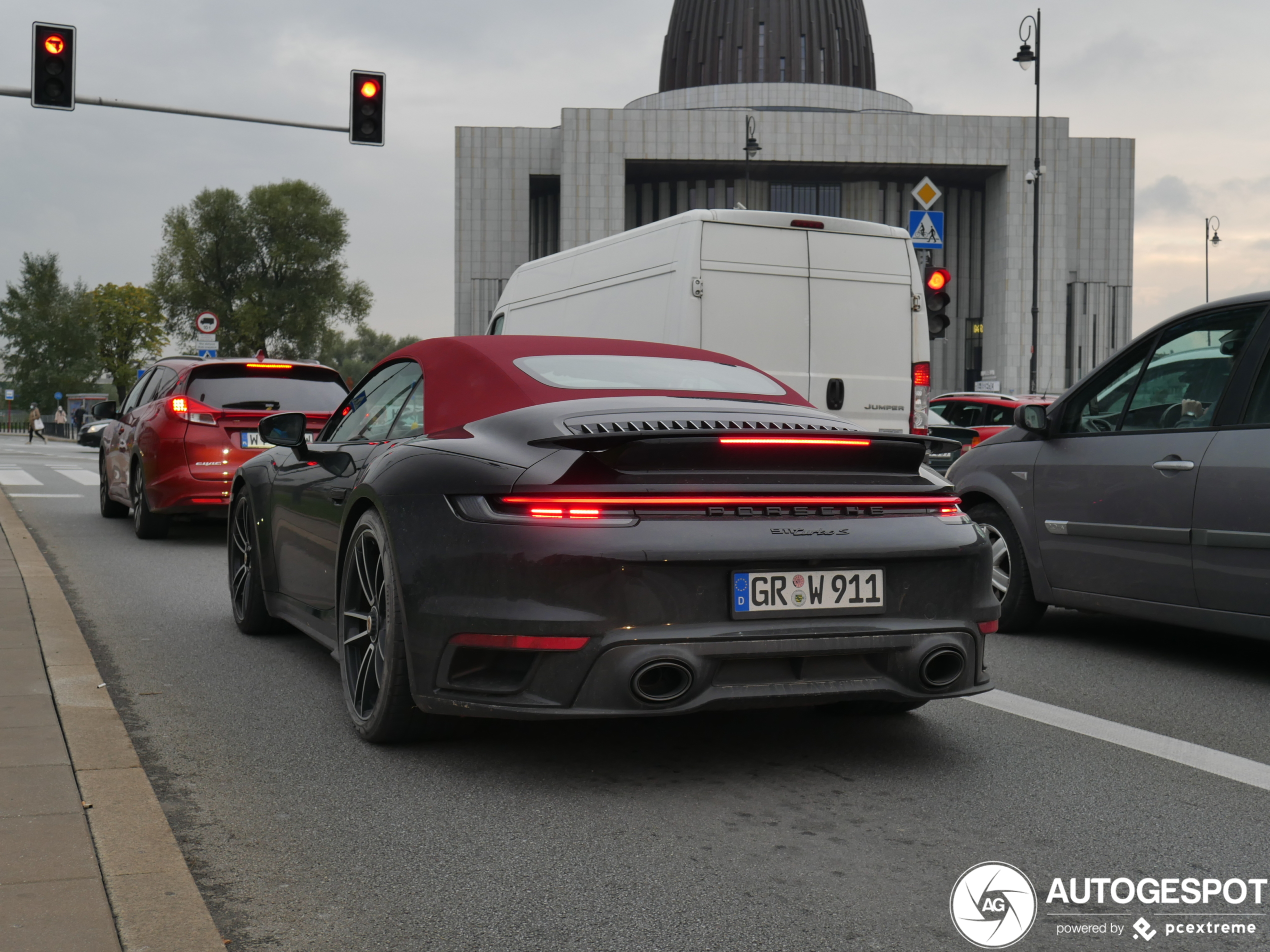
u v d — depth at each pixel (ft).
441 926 8.26
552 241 296.30
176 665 17.39
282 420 16.01
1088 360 279.08
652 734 13.66
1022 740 13.50
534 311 39.88
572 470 11.00
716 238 29.73
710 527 10.98
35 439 189.88
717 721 14.30
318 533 15.69
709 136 253.65
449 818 10.64
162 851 9.37
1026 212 259.19
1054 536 19.89
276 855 9.68
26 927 7.78
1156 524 17.80
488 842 9.99
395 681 12.32
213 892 8.86
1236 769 12.36
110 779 11.19
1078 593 19.53
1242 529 16.44
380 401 15.51
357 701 13.62
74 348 305.32
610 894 8.86
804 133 254.47
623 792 11.44
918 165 256.32
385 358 16.17
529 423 12.02
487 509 11.22
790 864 9.50
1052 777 12.02
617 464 11.05
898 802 11.16
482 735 13.48
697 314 29.45
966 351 275.39
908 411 31.63
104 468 41.68
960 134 256.73
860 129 254.68
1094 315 278.87
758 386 14.66
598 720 14.28
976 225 277.44
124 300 268.62
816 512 11.45
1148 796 11.39
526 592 10.79
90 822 9.99
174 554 31.65
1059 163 259.39
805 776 11.98
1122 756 12.85
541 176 280.51
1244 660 18.63
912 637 11.59
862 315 31.12
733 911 8.54
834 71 318.86
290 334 236.22
